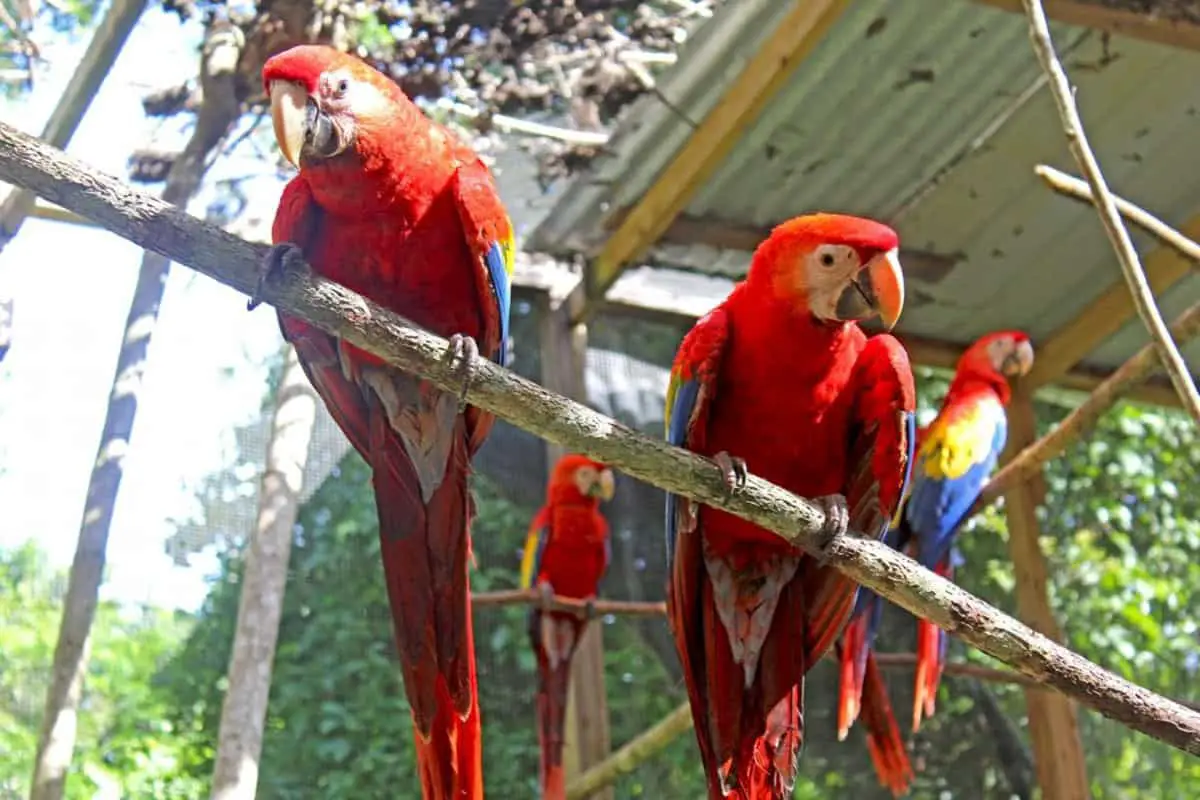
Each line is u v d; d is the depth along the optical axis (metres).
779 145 5.34
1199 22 4.46
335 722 5.59
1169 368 2.50
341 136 2.79
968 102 5.16
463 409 3.03
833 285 3.09
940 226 5.91
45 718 3.94
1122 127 5.33
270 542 4.21
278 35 4.35
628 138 5.38
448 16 4.57
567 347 6.16
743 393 3.23
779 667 3.33
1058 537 7.90
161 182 5.14
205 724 6.27
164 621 6.77
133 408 4.39
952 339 6.77
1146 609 7.82
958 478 5.65
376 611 5.88
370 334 2.51
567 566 5.96
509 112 5.08
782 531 2.82
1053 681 2.73
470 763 2.96
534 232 6.19
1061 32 4.79
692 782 5.97
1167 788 7.17
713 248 5.96
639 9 5.00
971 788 6.22
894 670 6.35
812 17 4.36
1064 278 6.23
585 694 5.73
